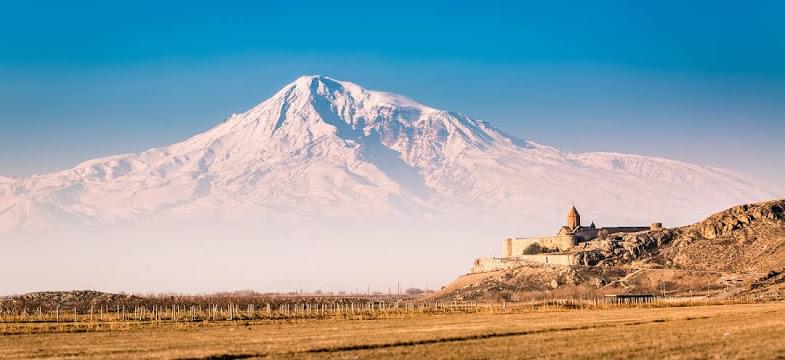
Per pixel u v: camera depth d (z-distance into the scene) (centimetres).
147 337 12438
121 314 19675
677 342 10006
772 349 9156
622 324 13450
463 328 13112
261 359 9175
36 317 18038
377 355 9331
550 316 16975
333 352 9712
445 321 15888
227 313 19900
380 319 17338
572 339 10725
